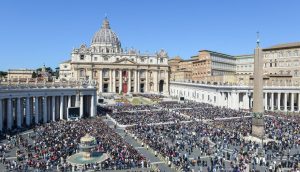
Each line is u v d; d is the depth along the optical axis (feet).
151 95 499.51
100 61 539.70
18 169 141.08
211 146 188.65
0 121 215.51
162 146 183.83
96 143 169.89
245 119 273.13
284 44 460.55
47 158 153.28
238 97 384.68
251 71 567.18
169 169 149.59
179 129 229.86
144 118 272.72
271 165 154.10
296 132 221.66
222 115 294.87
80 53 527.40
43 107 256.32
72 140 184.75
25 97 237.86
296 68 422.41
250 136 209.87
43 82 272.10
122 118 271.49
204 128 232.12
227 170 146.72
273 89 383.24
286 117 292.61
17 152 160.97
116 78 548.72
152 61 568.82
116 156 159.63
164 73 574.15
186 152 179.22
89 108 302.86
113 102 403.95
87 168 146.00
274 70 452.35
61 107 274.77
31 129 225.15
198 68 594.24
